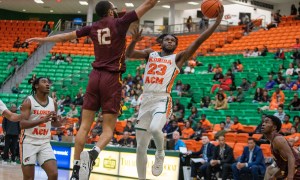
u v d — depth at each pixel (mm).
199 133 13352
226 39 24766
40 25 31031
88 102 4430
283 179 5562
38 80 5836
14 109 13562
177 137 11414
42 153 5789
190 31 28656
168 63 5379
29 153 5746
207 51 24016
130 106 17609
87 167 4020
